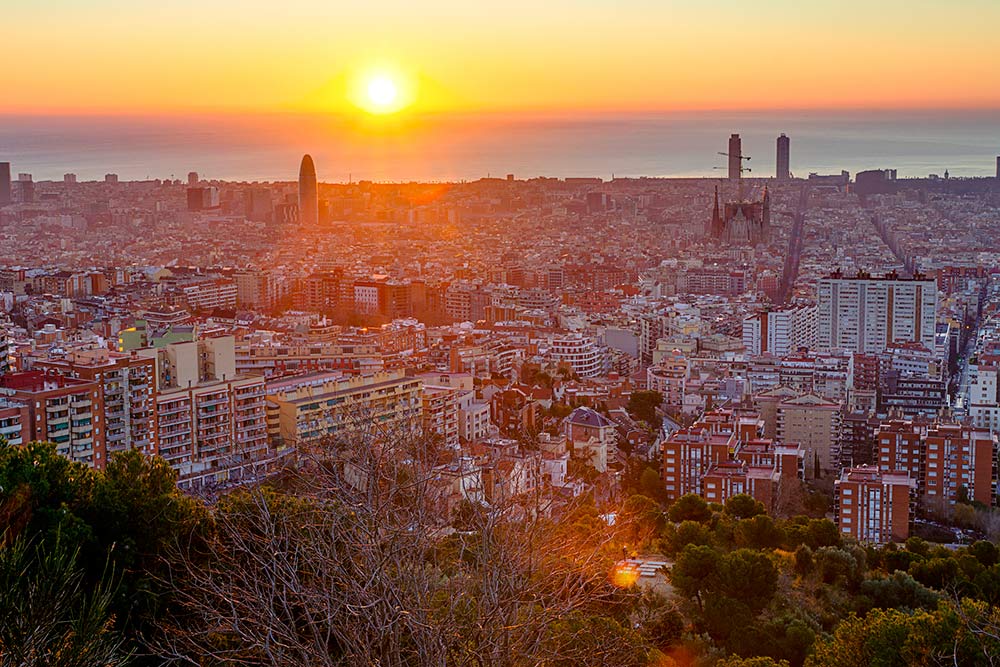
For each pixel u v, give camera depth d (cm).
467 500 12469
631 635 13050
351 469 13012
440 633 9662
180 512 15500
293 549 11888
